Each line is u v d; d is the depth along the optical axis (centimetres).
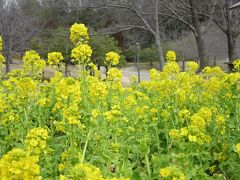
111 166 427
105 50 3073
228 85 693
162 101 675
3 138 488
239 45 2897
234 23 2691
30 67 727
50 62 728
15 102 568
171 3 2612
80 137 442
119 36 4316
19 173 246
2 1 2666
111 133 463
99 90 522
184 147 418
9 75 736
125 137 473
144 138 469
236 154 462
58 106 483
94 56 3047
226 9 2589
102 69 3772
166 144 532
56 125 483
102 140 438
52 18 3108
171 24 3347
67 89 471
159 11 2759
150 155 502
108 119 456
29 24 2795
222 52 3284
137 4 2575
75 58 644
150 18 2717
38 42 3012
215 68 870
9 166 247
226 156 473
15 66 3152
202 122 467
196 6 2594
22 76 744
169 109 592
